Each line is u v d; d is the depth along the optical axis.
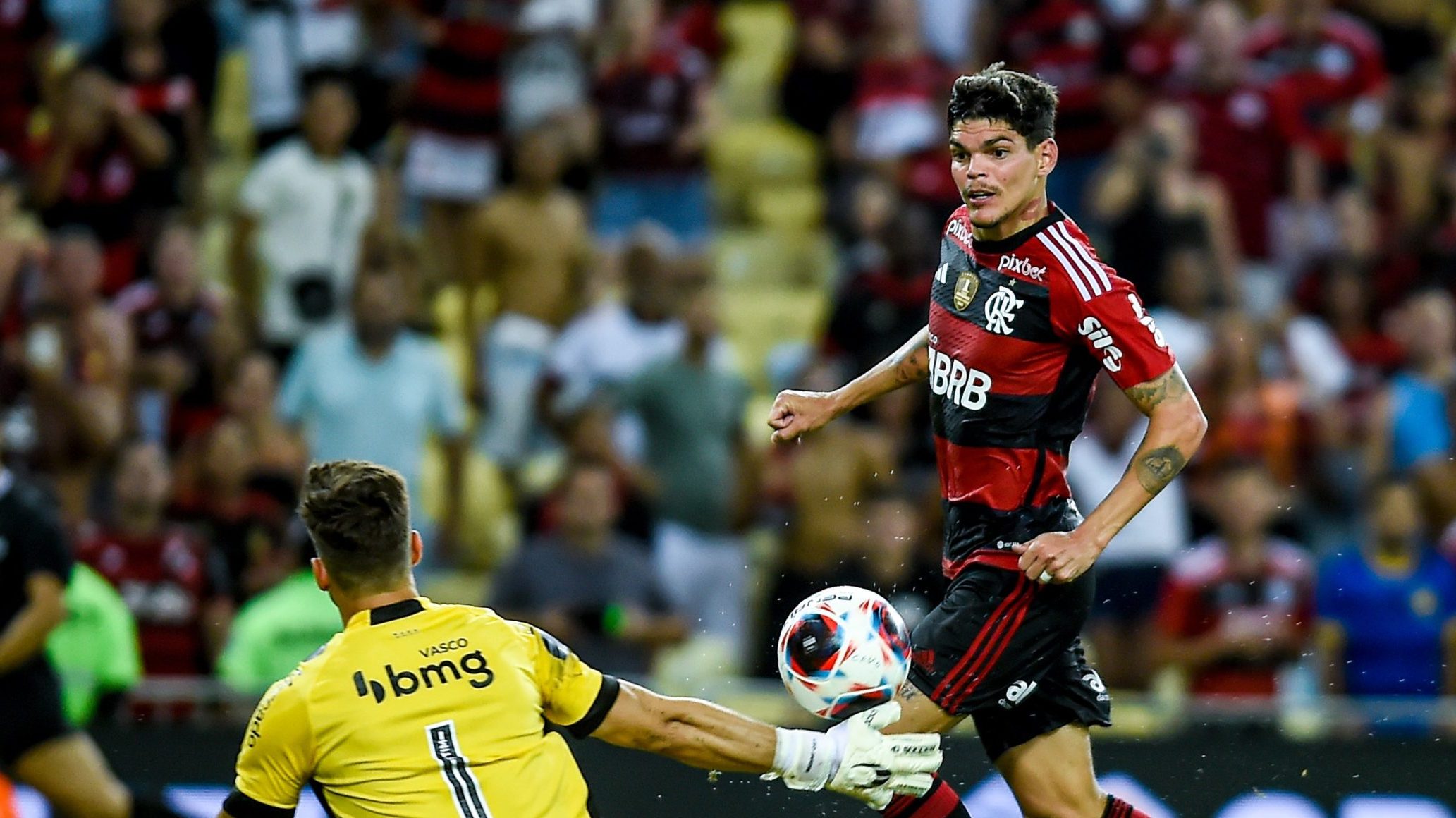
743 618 33.19
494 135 39.38
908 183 39.62
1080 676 17.25
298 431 33.81
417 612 15.12
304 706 14.66
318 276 36.41
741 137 44.88
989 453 16.06
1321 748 24.45
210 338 34.44
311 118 36.84
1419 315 35.72
